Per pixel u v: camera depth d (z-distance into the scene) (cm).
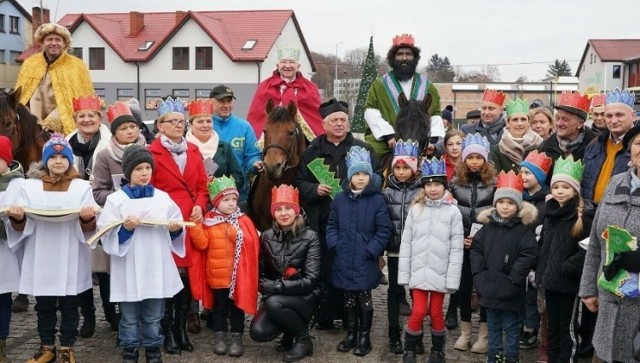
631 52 5041
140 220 497
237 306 554
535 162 562
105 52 4219
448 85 5697
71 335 524
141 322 523
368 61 2403
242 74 4097
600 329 424
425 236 536
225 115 707
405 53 732
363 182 563
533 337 602
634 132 418
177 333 574
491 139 797
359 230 560
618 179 429
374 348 587
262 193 621
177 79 4169
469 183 582
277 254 562
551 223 499
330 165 617
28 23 4841
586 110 579
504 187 511
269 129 598
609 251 409
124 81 4222
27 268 511
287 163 597
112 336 613
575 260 472
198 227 551
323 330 638
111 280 509
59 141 507
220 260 559
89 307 606
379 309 721
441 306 540
